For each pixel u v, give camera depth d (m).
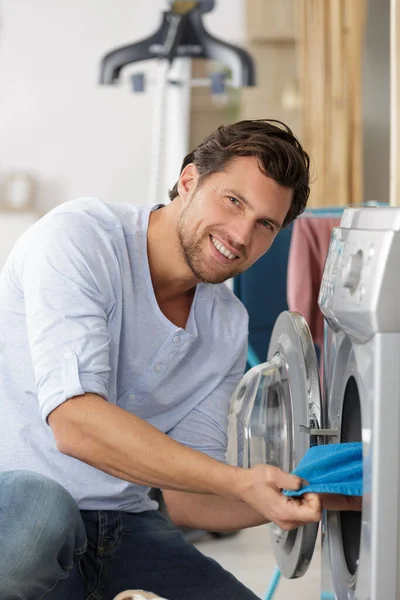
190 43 4.67
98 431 1.41
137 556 1.77
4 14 5.71
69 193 5.86
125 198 5.86
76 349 1.49
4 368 1.71
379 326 1.17
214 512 1.85
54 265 1.58
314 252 2.96
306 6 5.22
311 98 5.23
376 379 1.17
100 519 1.74
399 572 1.17
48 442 1.70
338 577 1.49
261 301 3.12
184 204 1.68
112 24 5.76
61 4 5.73
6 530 1.48
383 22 5.58
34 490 1.50
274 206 1.60
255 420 1.76
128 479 1.43
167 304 1.82
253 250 1.63
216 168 1.62
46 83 5.78
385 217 1.22
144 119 5.81
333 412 1.51
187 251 1.66
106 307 1.66
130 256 1.73
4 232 5.64
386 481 1.17
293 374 1.61
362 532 1.23
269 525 1.79
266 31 5.61
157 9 5.76
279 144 1.59
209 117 5.65
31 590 1.55
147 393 1.80
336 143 5.19
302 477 1.34
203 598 1.70
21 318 1.71
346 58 5.15
